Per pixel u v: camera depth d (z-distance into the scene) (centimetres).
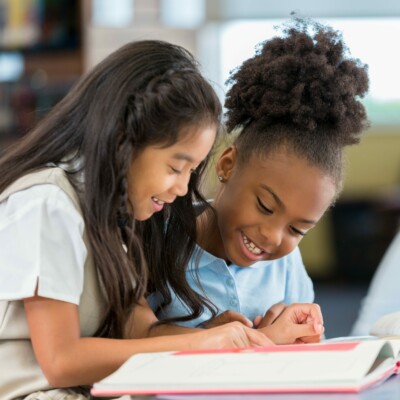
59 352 164
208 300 204
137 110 166
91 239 170
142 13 683
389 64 812
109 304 175
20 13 568
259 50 208
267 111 196
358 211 822
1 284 165
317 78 195
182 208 199
